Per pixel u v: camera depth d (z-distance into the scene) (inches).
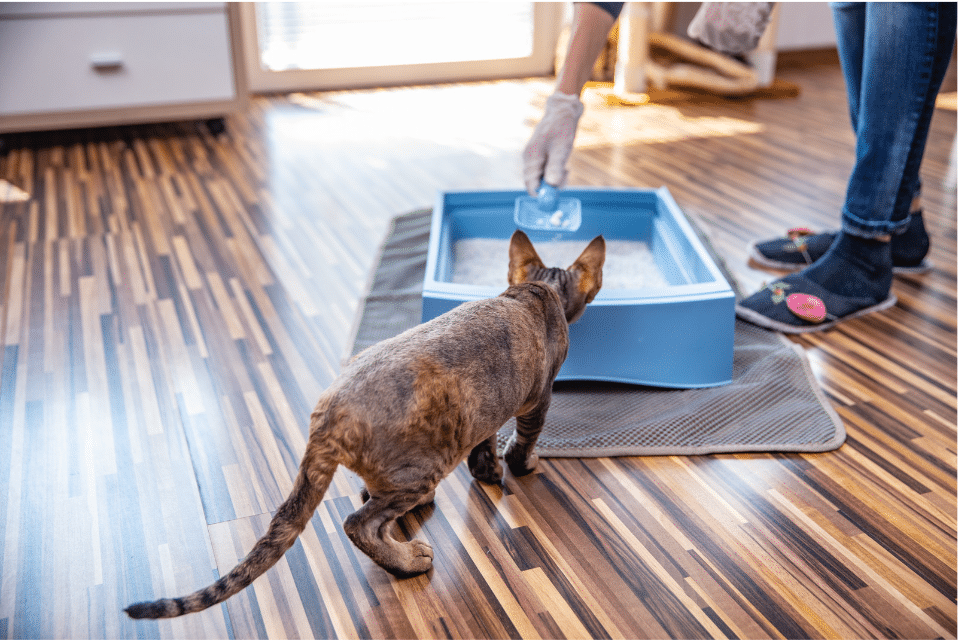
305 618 54.7
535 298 61.7
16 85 139.7
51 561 59.1
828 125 174.4
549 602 56.0
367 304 97.1
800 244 107.9
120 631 53.4
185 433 73.9
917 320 96.1
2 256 108.3
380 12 192.2
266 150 153.4
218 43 149.8
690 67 188.9
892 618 55.2
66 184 134.6
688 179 141.1
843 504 66.0
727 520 64.1
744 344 89.9
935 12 81.0
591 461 71.1
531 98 190.5
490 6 200.2
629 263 97.3
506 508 65.1
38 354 85.7
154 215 122.9
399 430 49.9
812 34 229.1
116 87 146.4
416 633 53.5
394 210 127.3
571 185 136.2
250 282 103.0
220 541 61.4
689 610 55.6
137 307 96.0
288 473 69.1
